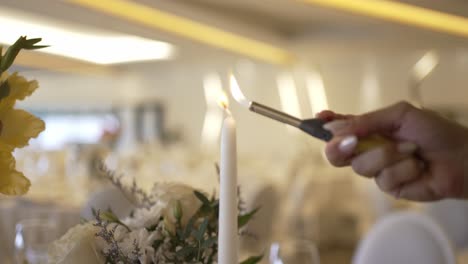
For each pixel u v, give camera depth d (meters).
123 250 0.90
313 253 1.45
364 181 7.79
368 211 7.66
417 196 1.16
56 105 14.97
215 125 13.15
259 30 8.95
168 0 7.11
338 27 9.28
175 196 0.96
